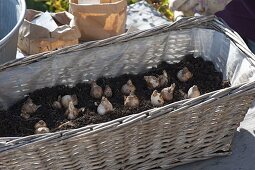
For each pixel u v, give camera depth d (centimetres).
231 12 180
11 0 164
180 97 152
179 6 191
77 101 151
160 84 157
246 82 136
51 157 126
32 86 152
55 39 174
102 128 123
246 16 177
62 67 152
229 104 134
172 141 139
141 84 158
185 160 146
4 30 173
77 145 125
